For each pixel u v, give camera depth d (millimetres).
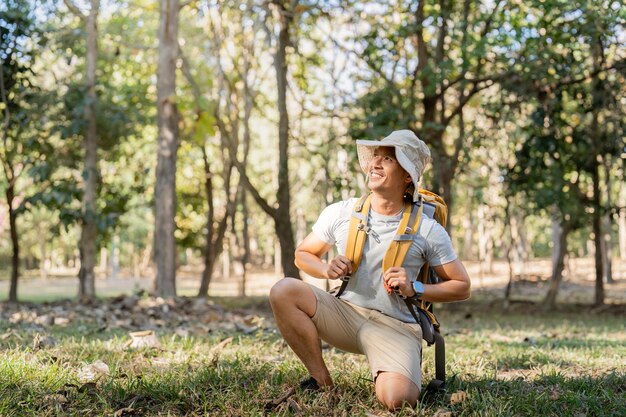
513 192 14195
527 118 13711
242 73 15883
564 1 11438
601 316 13211
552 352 6012
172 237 12336
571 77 12633
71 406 3564
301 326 3689
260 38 15797
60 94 14672
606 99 12875
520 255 37031
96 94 14703
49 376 4031
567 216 15328
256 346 5805
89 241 14164
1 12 13172
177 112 12617
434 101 13500
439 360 3760
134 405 3621
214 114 12789
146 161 20500
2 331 6676
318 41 14188
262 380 4074
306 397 3664
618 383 4273
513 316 13000
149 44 18016
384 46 13055
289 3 13453
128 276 50562
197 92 12617
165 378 4051
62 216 13758
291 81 14859
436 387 3734
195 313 9602
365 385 3926
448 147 16734
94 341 5859
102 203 16641
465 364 4984
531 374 4684
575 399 3729
